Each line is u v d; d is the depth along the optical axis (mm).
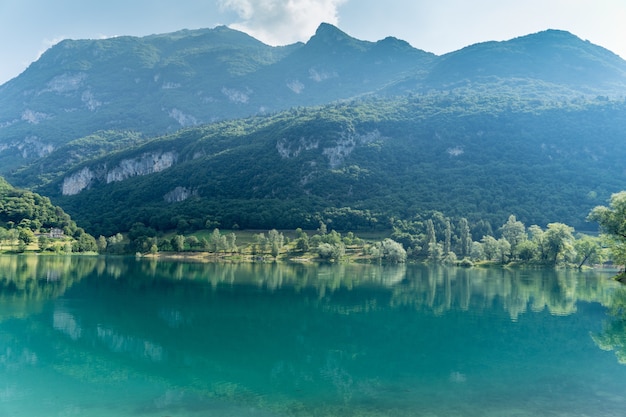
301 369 36000
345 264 154250
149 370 35594
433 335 48594
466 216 199875
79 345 43312
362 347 43344
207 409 27359
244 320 56000
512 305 68375
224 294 77625
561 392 30516
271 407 27578
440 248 162875
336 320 56438
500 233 182375
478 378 33750
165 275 107938
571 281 101438
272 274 114438
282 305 67188
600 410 27078
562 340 46531
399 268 139625
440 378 33750
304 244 176625
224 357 39594
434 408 27391
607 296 77938
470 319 57594
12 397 29438
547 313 61750
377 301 71562
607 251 131750
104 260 152500
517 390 30891
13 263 127000
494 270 134500
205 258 169125
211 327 51875
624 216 87500
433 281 100938
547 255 142125
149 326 52031
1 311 59406
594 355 40594
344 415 26297
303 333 49281
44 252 172500
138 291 79938
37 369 35688
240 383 32562
